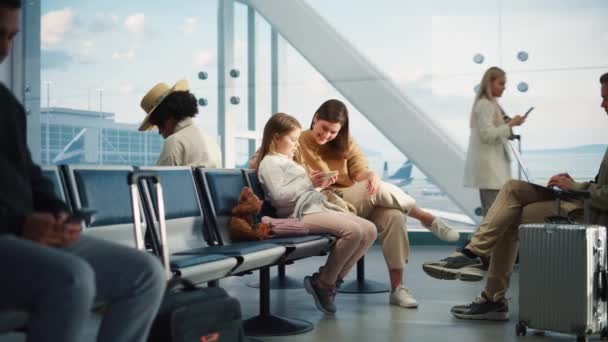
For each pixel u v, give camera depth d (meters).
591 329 2.88
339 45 7.06
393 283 3.86
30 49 7.80
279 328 3.07
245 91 7.30
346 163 4.04
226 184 3.34
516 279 4.88
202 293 2.05
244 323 3.12
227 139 7.33
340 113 3.74
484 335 3.06
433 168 6.80
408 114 6.86
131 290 1.66
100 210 2.48
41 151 7.79
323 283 3.51
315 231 3.46
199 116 7.38
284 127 3.60
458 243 6.77
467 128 6.69
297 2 7.16
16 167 1.70
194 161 3.57
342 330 3.15
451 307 3.77
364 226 3.52
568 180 3.15
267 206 3.65
